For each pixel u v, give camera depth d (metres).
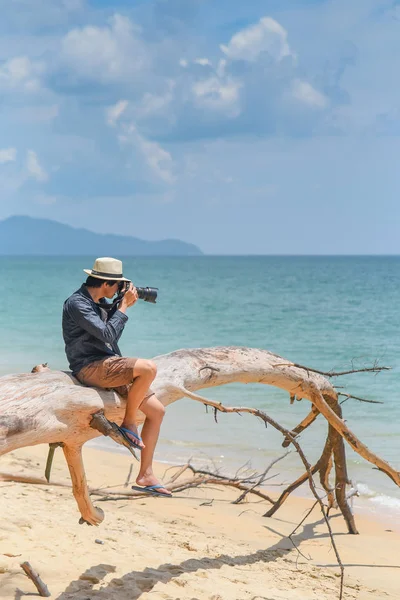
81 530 6.37
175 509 8.20
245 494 8.67
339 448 7.80
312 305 46.66
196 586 5.24
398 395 15.60
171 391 5.52
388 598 5.76
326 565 6.64
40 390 4.48
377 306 45.88
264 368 6.55
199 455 10.98
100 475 9.45
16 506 6.98
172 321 34.72
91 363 4.76
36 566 5.24
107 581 5.16
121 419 4.94
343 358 22.34
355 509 8.82
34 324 32.38
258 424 12.87
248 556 6.47
